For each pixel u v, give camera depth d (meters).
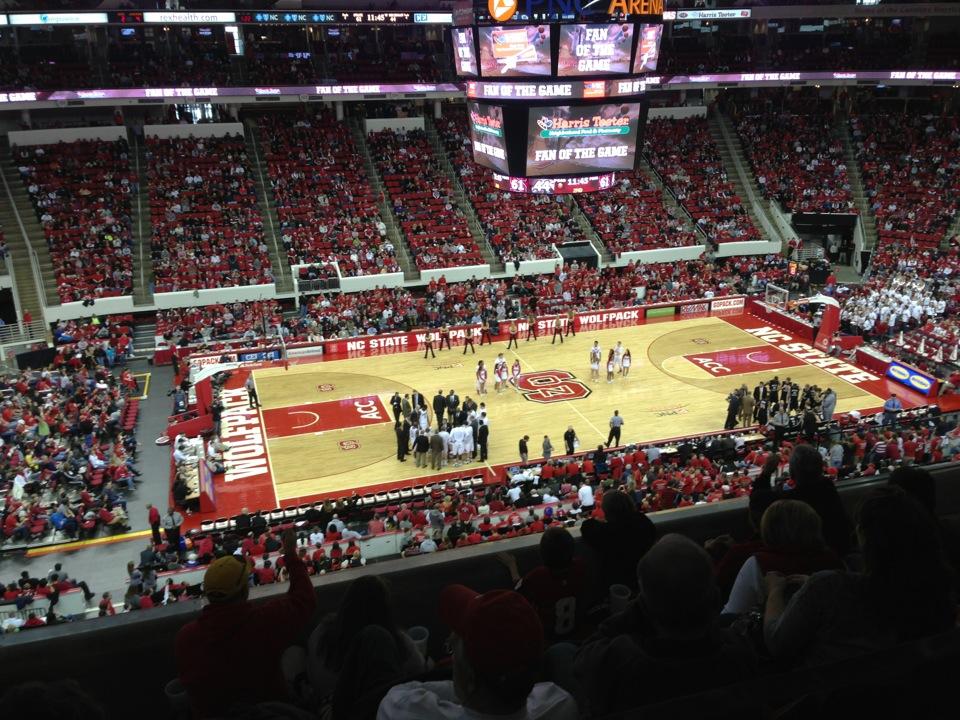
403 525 22.81
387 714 2.53
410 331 42.00
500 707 2.40
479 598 2.52
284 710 2.76
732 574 4.20
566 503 23.66
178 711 3.42
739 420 32.84
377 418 34.06
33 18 41.34
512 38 24.06
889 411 30.81
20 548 24.30
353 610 3.37
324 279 45.28
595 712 2.72
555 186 25.89
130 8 46.50
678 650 2.62
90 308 41.78
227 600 3.22
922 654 2.00
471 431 30.16
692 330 44.69
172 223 46.59
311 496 28.09
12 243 44.19
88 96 45.81
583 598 4.28
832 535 4.66
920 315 42.50
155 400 35.91
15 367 36.81
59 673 3.38
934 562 2.87
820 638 2.93
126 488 28.23
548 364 39.69
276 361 40.12
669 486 22.97
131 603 19.38
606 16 23.77
